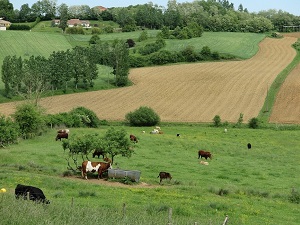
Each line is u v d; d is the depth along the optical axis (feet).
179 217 98.68
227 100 386.11
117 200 116.57
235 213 112.27
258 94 397.39
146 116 318.86
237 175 174.70
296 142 268.21
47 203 96.27
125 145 166.20
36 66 401.08
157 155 205.87
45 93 385.29
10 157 178.40
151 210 105.40
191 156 209.97
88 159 173.37
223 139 268.62
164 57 535.60
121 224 81.56
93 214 85.05
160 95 404.16
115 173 149.48
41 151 197.98
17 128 230.89
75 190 127.85
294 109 358.43
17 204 84.43
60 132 243.81
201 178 164.45
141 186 144.36
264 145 254.68
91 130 271.49
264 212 116.98
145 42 641.81
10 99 376.48
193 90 416.67
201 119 338.75
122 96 401.49
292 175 181.16
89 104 373.20
